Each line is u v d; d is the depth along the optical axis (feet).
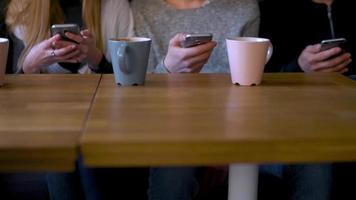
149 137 2.25
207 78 3.75
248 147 2.22
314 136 2.28
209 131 2.35
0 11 5.38
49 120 2.57
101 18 5.47
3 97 3.12
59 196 4.27
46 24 5.30
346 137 2.27
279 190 4.28
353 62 5.99
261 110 2.78
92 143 2.18
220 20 5.68
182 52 3.97
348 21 6.10
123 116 2.63
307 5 6.11
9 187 4.64
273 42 6.03
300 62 4.74
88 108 2.82
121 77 3.43
